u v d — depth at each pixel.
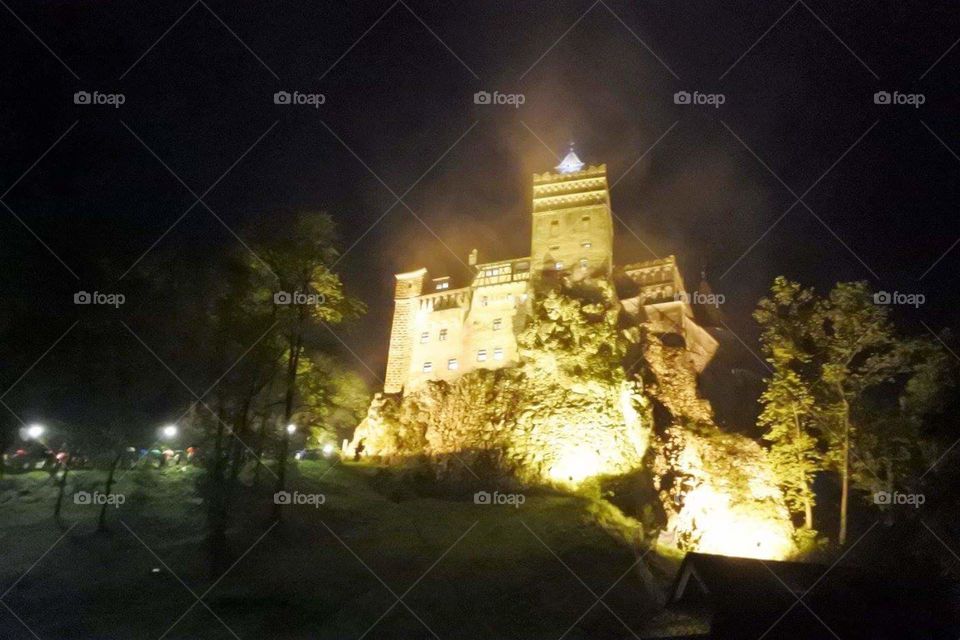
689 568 23.56
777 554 58.91
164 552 39.38
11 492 46.59
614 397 67.88
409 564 41.78
